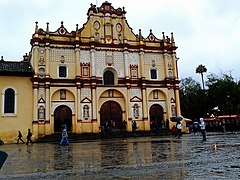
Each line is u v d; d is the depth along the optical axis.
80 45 40.44
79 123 37.88
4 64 37.03
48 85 37.22
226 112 59.28
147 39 45.16
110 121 40.56
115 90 41.16
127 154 14.53
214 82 60.84
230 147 15.99
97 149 18.92
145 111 41.25
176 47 45.03
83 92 39.19
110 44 42.12
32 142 32.97
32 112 36.19
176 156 12.65
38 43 38.19
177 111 43.31
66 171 9.61
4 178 8.80
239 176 7.59
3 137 34.25
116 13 43.97
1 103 34.97
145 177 8.06
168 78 43.66
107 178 8.13
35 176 8.96
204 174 8.10
